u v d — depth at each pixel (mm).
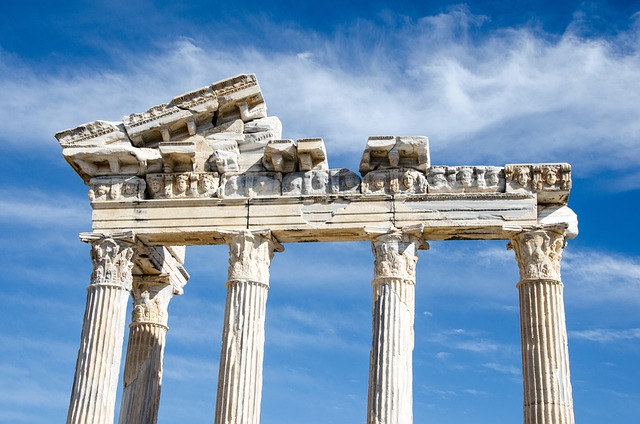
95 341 38656
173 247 44500
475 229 38719
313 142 39500
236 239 39344
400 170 39500
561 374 36594
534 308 37469
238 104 41188
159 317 43594
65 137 40844
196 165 40781
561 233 38406
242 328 38062
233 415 36906
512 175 38969
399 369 36781
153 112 40875
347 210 39250
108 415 38188
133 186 40562
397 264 38219
